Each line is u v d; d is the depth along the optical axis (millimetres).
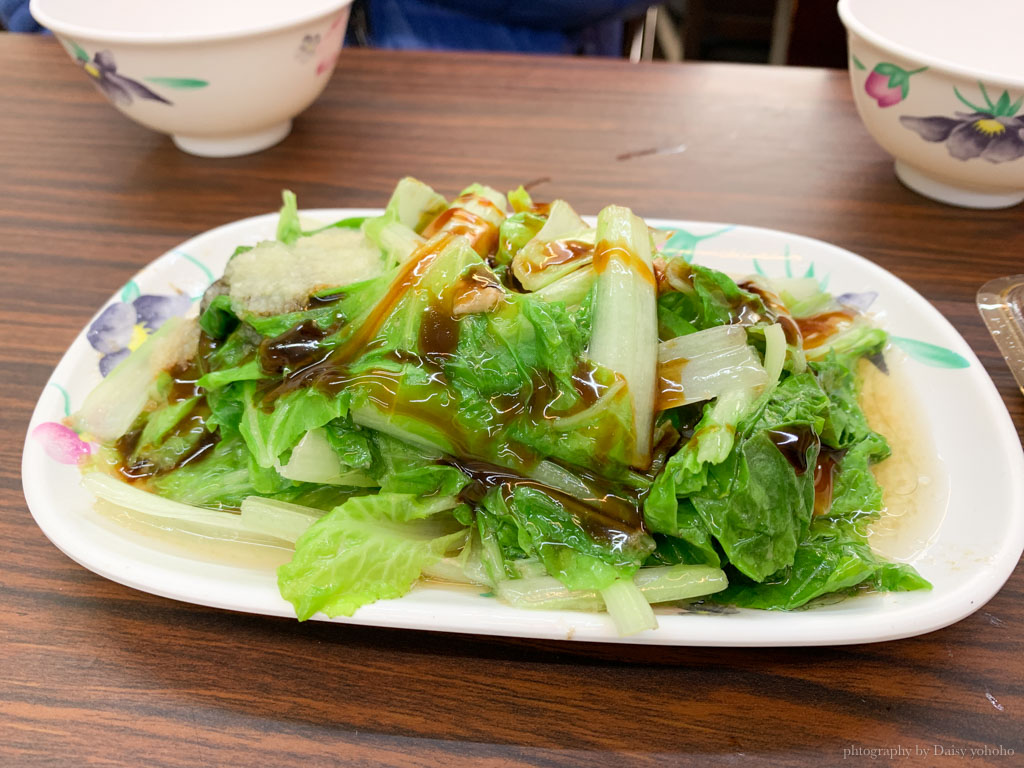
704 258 247
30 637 167
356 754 149
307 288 197
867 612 156
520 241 214
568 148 321
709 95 352
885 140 281
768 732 152
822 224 282
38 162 318
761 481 168
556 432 172
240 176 311
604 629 155
